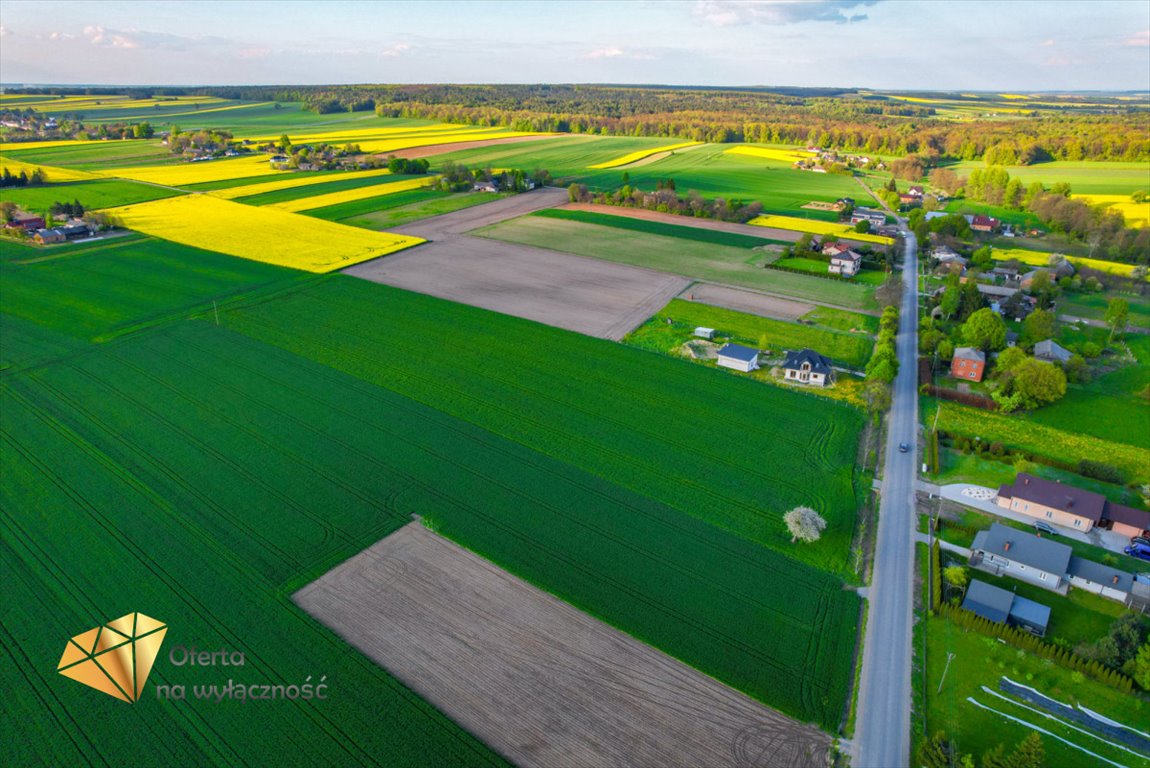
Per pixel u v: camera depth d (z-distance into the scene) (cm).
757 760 3703
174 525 5297
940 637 4550
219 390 7375
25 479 5775
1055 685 4228
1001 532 5328
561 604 4684
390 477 5984
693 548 5256
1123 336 9650
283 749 3659
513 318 9669
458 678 4112
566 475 6100
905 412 7462
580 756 3688
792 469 6306
